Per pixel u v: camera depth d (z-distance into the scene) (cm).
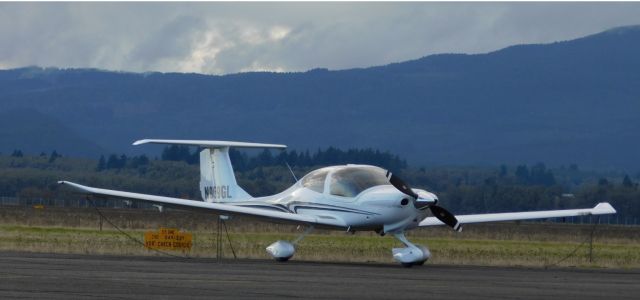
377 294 2711
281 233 7575
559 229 10206
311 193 4156
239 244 5369
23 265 3312
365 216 3981
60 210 11075
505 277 3366
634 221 16675
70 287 2684
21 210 10519
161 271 3219
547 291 2891
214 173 4703
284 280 3025
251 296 2605
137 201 3934
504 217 4269
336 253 4672
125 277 2972
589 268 4088
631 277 3512
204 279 2984
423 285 2988
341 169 4131
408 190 3947
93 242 5062
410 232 8631
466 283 3092
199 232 7344
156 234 4441
